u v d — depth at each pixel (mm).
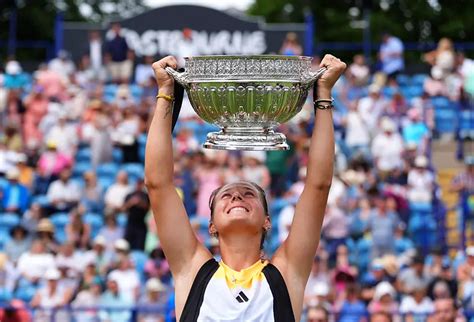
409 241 26109
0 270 23328
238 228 8539
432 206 28766
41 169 30000
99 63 38062
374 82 37531
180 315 8422
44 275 23250
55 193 28188
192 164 27672
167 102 8703
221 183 27188
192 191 27156
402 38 58406
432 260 23312
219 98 8289
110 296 21891
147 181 8703
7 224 27672
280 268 8602
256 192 8719
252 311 8305
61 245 24469
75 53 39281
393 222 25734
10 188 28625
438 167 36000
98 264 23500
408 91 38969
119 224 26719
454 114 36656
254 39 37969
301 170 28281
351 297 21266
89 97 35562
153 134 8672
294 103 8414
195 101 8445
